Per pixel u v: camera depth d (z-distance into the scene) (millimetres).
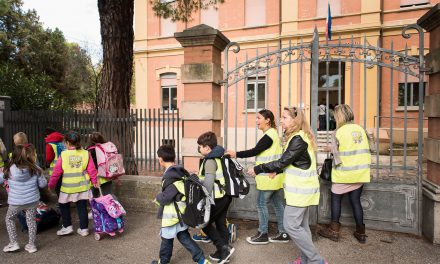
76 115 6578
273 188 4098
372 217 4676
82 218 4672
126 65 7086
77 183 4594
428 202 4289
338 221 4336
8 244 4281
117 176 5109
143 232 4766
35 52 25328
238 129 13250
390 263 3719
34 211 4180
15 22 24859
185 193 3307
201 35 5051
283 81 13570
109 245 4328
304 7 14914
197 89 5223
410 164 9422
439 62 4152
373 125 12820
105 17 6898
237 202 5250
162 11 9320
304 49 5035
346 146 4180
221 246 3693
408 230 4520
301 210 3217
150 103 18047
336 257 3875
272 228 4836
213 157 3623
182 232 3449
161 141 6102
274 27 15586
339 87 4684
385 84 12758
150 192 5617
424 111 4672
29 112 6996
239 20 16172
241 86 13750
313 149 3348
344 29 14117
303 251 3232
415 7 13281
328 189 4840
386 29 13695
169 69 17531
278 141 4215
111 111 6355
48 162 5367
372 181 4652
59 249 4223
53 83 25734
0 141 6051
